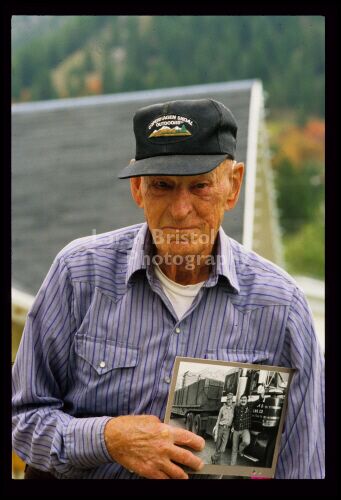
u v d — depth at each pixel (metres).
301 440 2.25
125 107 10.09
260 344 2.25
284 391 2.21
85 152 9.80
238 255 2.35
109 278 2.26
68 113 10.34
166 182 2.09
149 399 2.18
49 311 2.25
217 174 2.11
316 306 8.43
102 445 2.09
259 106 8.11
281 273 2.33
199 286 2.25
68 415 2.21
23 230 9.00
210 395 2.14
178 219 2.09
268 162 8.30
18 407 2.27
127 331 2.22
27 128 10.38
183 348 2.21
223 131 2.14
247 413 2.17
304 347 2.26
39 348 2.26
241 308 2.25
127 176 2.06
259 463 2.17
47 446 2.18
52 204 9.32
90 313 2.23
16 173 9.70
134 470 2.08
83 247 2.31
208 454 2.13
